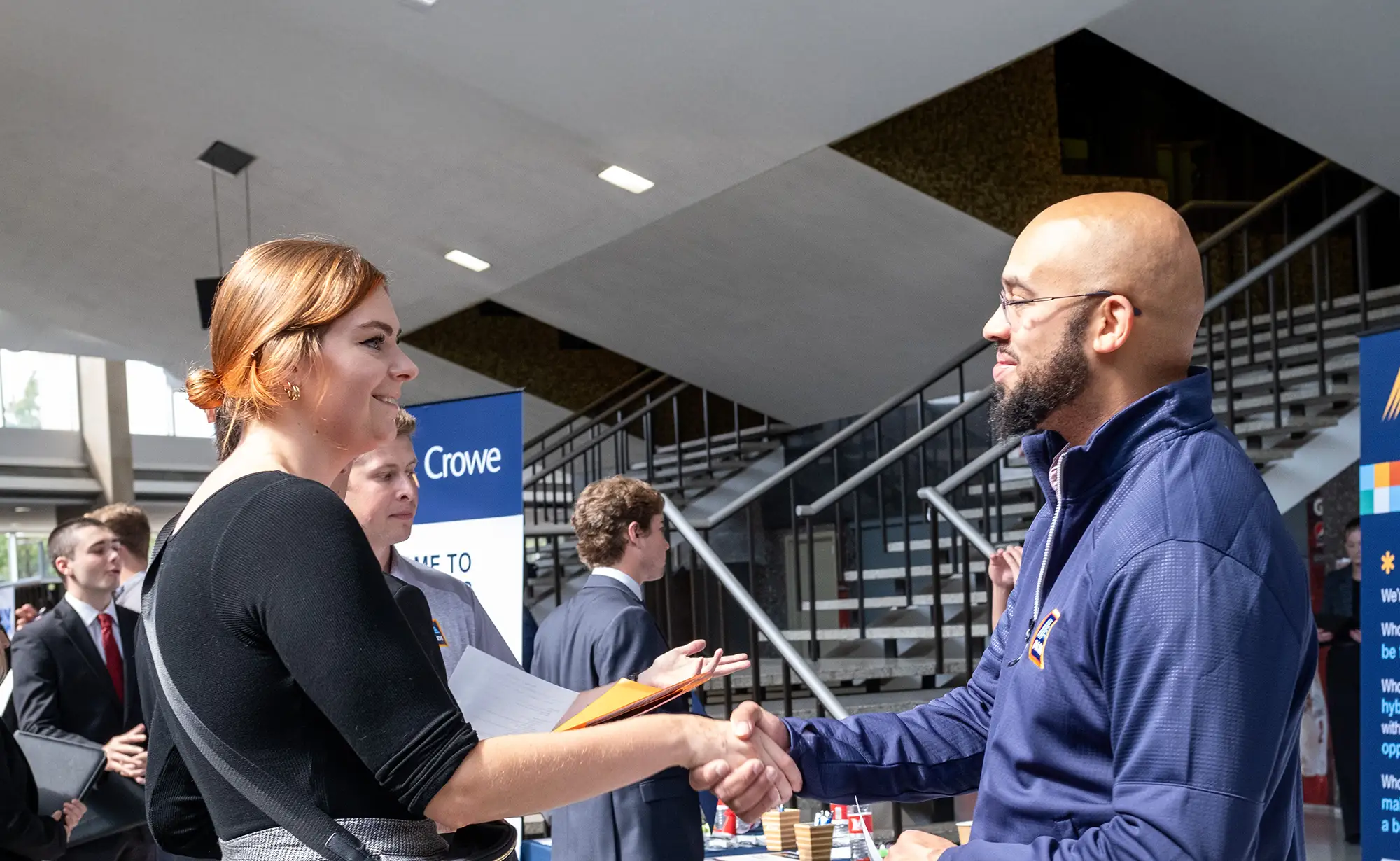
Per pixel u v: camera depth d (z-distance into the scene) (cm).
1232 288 575
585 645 300
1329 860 523
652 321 895
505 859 121
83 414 1792
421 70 582
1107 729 117
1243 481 117
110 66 633
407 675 106
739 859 278
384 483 256
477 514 346
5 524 1848
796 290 787
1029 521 672
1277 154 864
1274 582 112
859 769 151
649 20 507
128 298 970
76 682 366
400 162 689
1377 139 578
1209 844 104
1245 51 559
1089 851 109
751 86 547
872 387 892
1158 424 121
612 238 743
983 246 683
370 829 107
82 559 375
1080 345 126
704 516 1016
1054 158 685
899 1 470
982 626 559
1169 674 109
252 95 645
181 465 1892
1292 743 117
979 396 571
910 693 545
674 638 674
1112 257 125
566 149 638
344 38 568
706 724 133
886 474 905
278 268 119
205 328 780
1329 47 531
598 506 317
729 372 952
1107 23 579
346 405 119
